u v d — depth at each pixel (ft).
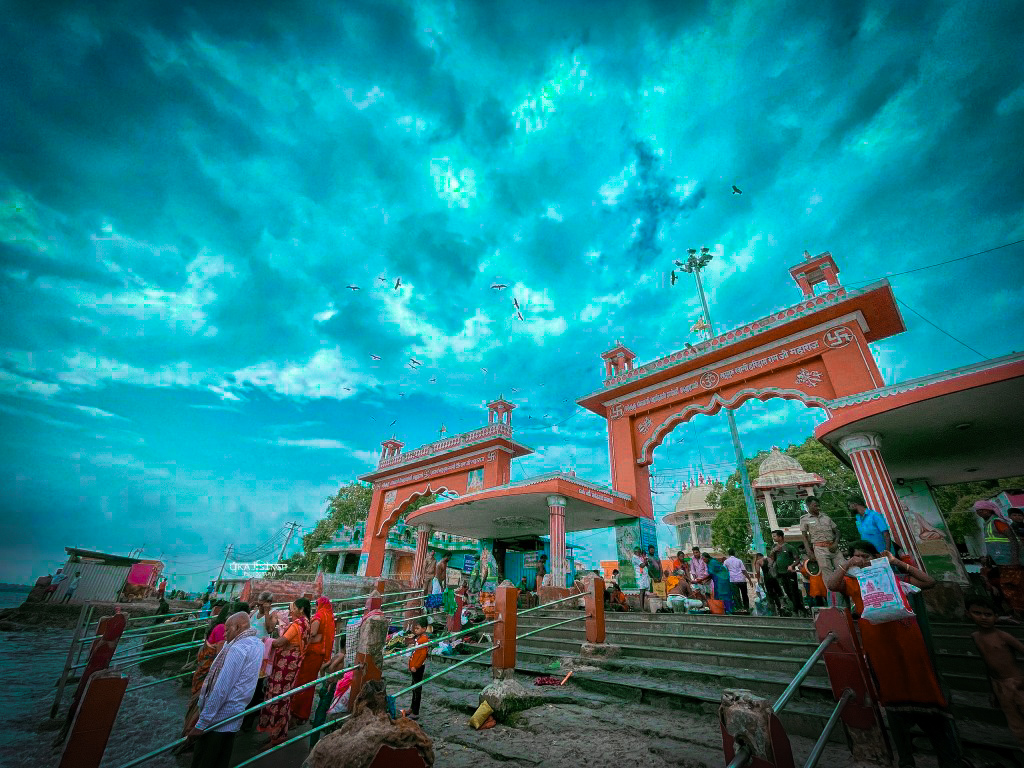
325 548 104.12
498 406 72.08
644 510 53.06
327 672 20.71
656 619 29.76
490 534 71.05
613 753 15.03
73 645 27.32
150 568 107.96
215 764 13.67
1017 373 23.56
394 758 9.80
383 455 88.43
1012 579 24.86
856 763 13.30
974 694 17.60
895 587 13.23
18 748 20.84
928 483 41.88
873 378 38.37
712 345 48.65
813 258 44.65
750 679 19.66
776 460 75.00
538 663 27.40
